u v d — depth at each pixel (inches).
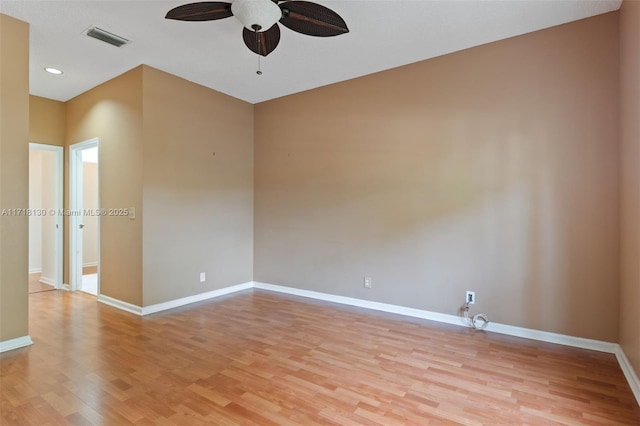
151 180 149.6
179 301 161.0
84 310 153.1
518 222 123.6
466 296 133.7
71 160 188.5
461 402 80.9
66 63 144.3
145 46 129.8
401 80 148.6
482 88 130.1
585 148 112.7
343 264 166.1
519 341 118.5
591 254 112.0
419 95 144.1
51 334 123.6
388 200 152.5
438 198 140.0
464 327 132.4
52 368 97.0
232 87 174.7
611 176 108.8
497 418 74.8
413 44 129.0
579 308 113.7
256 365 99.7
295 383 89.4
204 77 161.2
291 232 184.9
